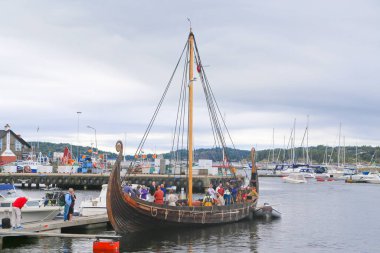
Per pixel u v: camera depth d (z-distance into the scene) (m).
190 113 36.25
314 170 173.25
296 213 52.75
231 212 39.53
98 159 123.31
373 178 139.62
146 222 32.69
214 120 41.91
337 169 173.75
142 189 39.09
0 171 99.31
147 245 30.17
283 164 188.88
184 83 42.94
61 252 27.73
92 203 38.75
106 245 26.75
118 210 30.81
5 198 32.19
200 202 38.00
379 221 46.03
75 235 27.44
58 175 90.31
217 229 37.31
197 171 91.75
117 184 30.75
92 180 89.69
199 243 31.31
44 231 30.78
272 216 45.84
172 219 33.84
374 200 72.31
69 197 33.69
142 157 110.25
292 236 35.78
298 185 122.12
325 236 36.31
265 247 31.09
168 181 84.88
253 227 39.41
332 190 100.31
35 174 90.62
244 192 45.53
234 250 29.61
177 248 29.59
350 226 42.25
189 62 36.38
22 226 30.14
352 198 76.75
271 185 120.62
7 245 29.53
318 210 56.53
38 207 33.09
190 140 36.22
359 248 31.69
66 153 119.69
